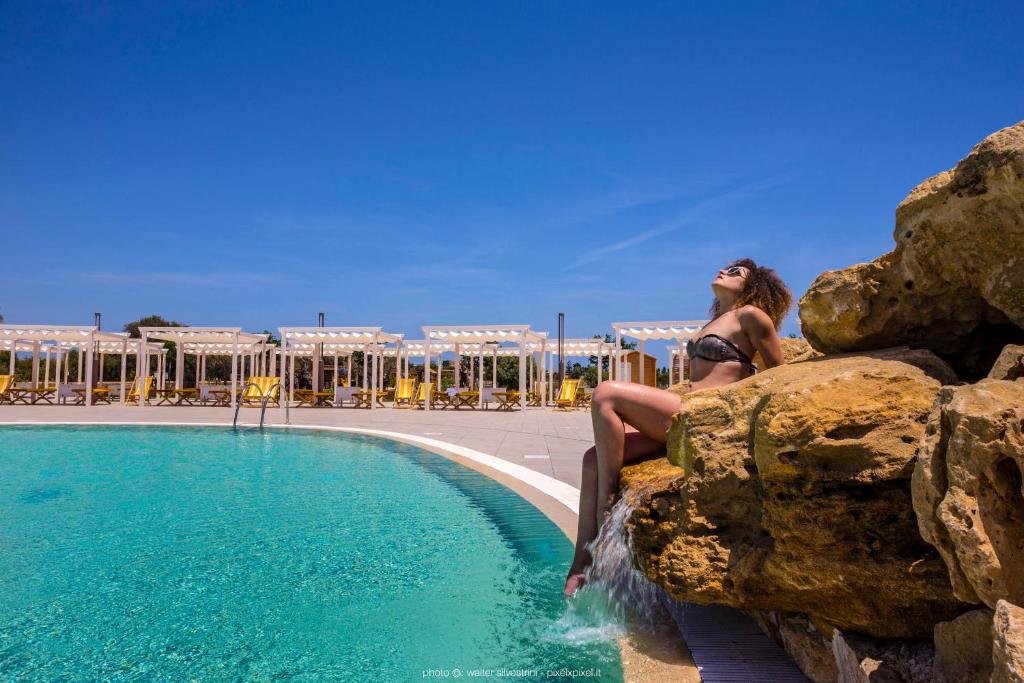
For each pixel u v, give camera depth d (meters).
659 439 3.18
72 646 2.76
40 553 4.25
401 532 4.84
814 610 2.25
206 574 3.82
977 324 2.48
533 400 30.72
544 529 4.91
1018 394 1.54
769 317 3.46
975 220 2.14
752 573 2.32
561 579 3.71
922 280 2.43
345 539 4.64
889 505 2.00
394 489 6.71
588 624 3.00
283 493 6.46
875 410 2.01
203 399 24.55
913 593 1.93
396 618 3.11
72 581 3.65
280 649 2.74
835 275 2.71
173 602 3.33
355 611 3.20
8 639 2.85
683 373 24.69
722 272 3.67
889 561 1.97
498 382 40.97
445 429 13.89
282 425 14.50
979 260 2.21
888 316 2.56
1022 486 1.43
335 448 10.65
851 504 2.02
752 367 3.39
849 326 2.64
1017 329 2.47
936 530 1.62
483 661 2.62
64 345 30.94
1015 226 2.02
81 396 27.02
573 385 24.98
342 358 47.00
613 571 3.17
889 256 2.54
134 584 3.61
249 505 5.88
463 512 5.55
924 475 1.63
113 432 13.33
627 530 2.88
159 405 24.23
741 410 2.47
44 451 10.31
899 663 1.92
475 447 10.01
